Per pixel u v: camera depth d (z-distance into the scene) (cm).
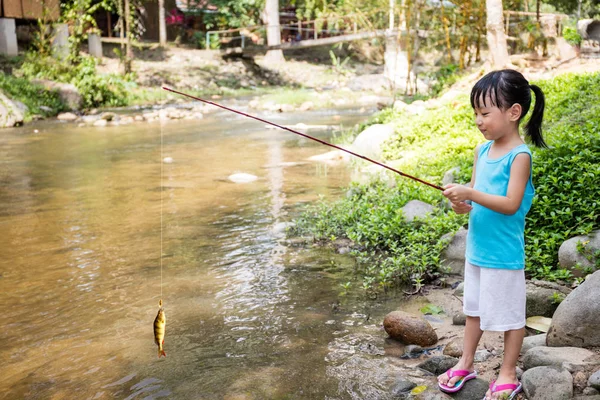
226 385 349
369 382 348
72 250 598
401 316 402
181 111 1845
